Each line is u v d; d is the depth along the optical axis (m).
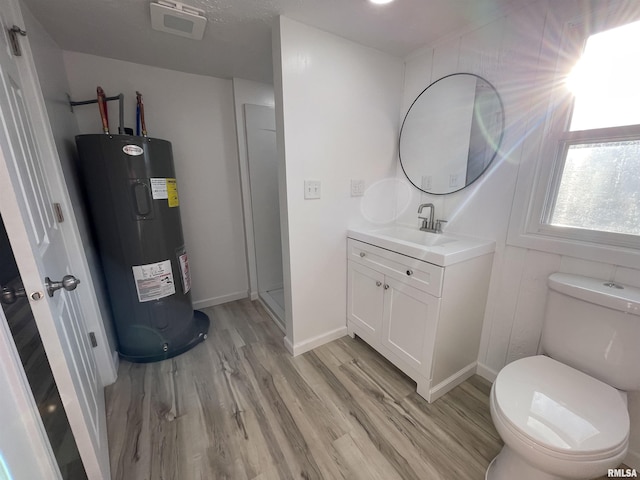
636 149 1.00
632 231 1.05
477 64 1.41
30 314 1.11
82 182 1.59
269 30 1.43
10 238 0.64
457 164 1.57
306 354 1.80
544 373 1.02
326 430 1.25
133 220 1.54
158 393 1.48
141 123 1.75
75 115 1.70
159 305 1.71
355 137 1.70
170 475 1.06
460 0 1.19
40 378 1.09
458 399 1.42
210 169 2.27
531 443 0.78
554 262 1.23
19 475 0.57
